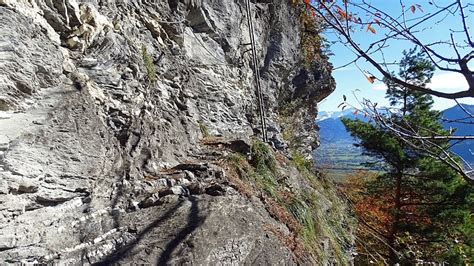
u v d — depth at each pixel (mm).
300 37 11805
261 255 3520
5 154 2508
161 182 3871
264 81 10195
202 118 6777
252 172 5312
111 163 3584
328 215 7082
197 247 3062
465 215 11383
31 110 2918
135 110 4285
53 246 2594
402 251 11820
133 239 2990
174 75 6102
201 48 7562
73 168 3047
